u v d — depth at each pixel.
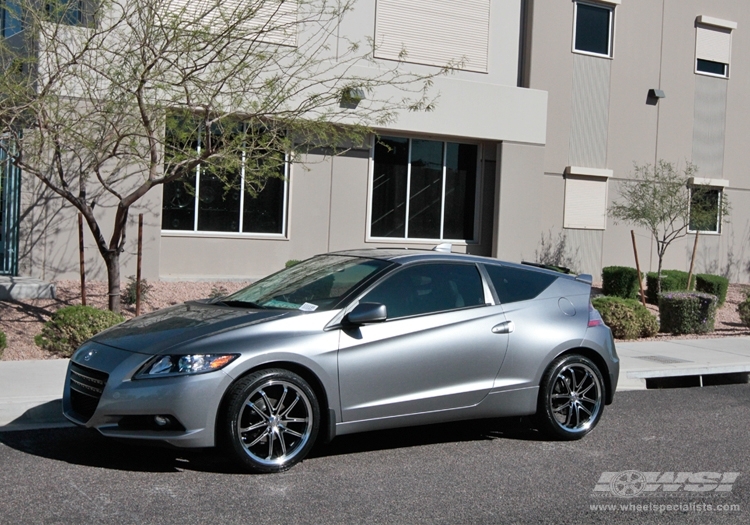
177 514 4.98
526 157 17.64
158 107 10.50
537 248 18.05
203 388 5.55
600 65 19.17
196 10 11.05
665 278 17.34
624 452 6.86
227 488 5.51
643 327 13.18
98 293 12.80
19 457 6.12
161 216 14.31
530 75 18.09
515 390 6.80
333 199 16.06
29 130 10.60
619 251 19.83
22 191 12.94
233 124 10.91
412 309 6.50
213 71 10.73
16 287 12.01
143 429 5.62
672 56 20.22
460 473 6.11
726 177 21.27
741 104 21.39
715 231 21.23
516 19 17.83
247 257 15.36
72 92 11.17
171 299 13.12
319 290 6.54
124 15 10.65
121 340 6.07
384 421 6.25
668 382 10.59
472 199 17.69
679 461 6.63
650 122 20.00
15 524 4.73
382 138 16.58
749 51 21.39
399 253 7.08
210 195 15.05
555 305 7.16
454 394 6.51
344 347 6.05
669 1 20.09
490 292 6.92
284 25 11.84
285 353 5.81
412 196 17.02
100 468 5.89
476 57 17.27
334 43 15.45
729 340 13.28
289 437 5.96
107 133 10.85
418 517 5.10
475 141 17.52
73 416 6.06
